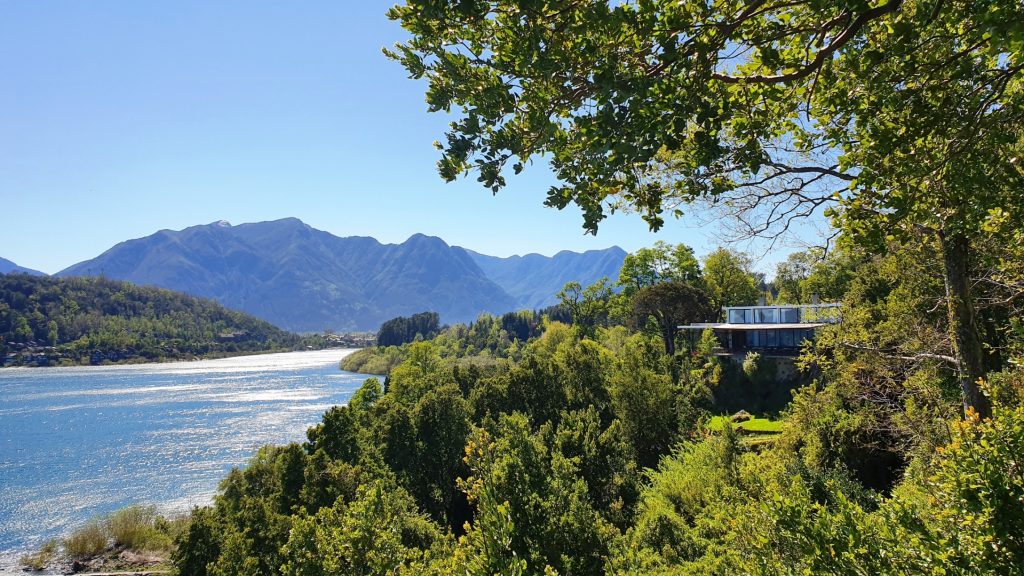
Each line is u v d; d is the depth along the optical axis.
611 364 50.53
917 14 5.64
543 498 17.23
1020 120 6.78
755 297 76.44
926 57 6.50
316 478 28.61
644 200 6.26
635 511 25.52
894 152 6.98
